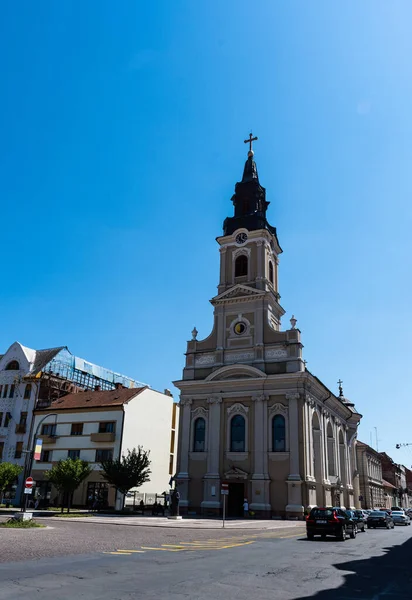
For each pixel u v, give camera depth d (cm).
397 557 1811
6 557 1434
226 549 1873
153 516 4012
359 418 6812
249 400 4641
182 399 4931
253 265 5188
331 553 1870
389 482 11400
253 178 5706
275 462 4356
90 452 5191
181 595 983
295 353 4628
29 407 5759
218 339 5019
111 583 1088
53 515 3653
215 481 4503
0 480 4294
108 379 7169
